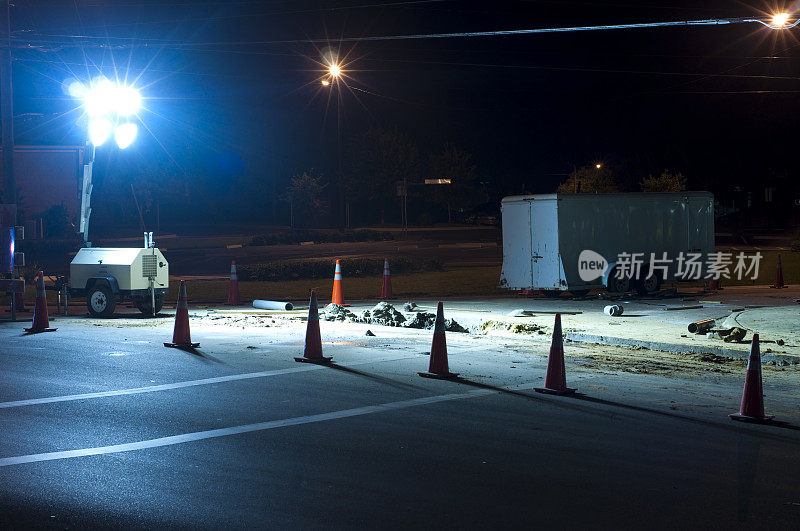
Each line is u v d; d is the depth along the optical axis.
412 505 5.61
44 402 9.03
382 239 49.03
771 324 14.96
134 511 5.48
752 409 8.13
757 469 6.50
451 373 10.52
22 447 7.19
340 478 6.24
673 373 10.76
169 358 11.97
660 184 59.66
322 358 11.57
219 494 5.85
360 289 24.45
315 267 28.28
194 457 6.85
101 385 9.98
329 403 8.95
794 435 7.61
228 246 43.97
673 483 6.12
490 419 8.19
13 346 13.16
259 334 14.78
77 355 12.24
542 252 20.39
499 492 5.90
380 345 13.25
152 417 8.31
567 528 5.17
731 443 7.30
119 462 6.70
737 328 13.23
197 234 60.56
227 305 20.64
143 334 14.71
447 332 15.09
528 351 12.62
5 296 21.86
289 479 6.21
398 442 7.32
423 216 87.31
